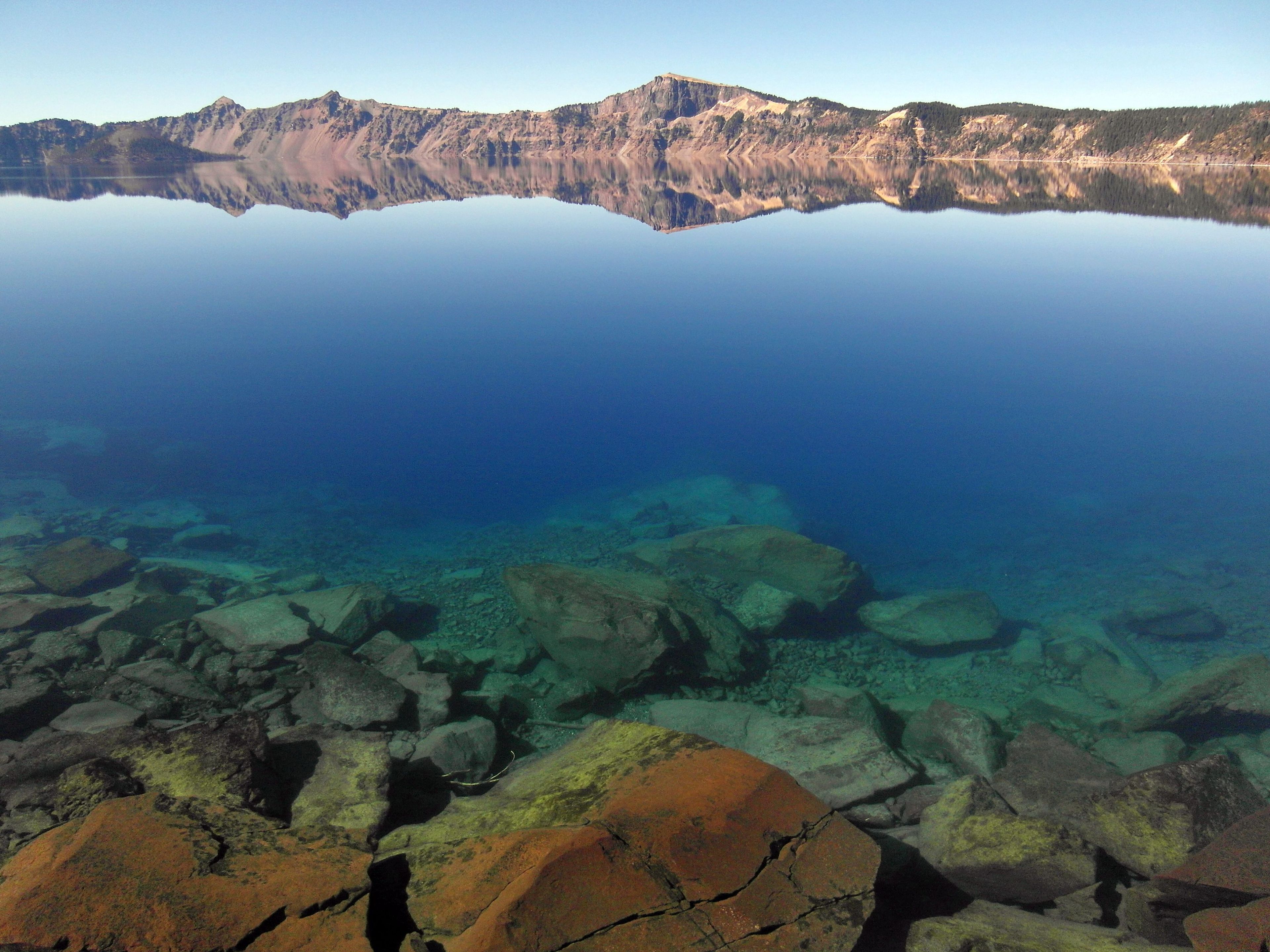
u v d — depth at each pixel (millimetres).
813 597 18672
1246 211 83625
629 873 6105
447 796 10766
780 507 25531
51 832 6805
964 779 9516
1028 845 7910
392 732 12500
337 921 5867
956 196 111938
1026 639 17141
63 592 17625
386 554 22203
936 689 15430
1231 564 20328
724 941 5766
